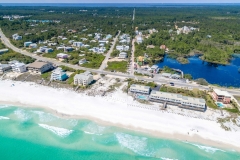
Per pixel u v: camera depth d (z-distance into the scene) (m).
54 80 122.69
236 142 75.69
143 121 85.88
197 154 70.62
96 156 69.31
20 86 115.12
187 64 176.75
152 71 144.38
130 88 108.38
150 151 71.81
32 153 70.19
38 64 138.00
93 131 80.62
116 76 133.75
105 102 99.69
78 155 69.56
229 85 132.12
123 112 91.81
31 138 76.75
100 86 116.94
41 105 97.31
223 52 198.75
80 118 88.12
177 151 71.81
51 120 86.94
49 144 74.06
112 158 68.62
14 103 98.75
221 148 73.19
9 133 79.12
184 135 78.69
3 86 114.31
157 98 99.56
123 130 81.25
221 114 91.50
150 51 196.38
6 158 68.25
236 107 97.12
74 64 155.00
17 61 147.75
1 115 89.56
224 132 80.31
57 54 169.50
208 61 183.75
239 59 196.25
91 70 143.50
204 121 86.50
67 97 104.19
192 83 128.00
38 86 115.69
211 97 107.69
